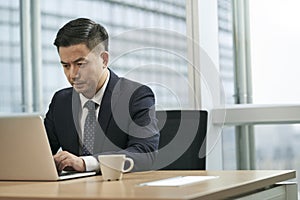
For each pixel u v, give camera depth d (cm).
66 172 223
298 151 397
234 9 417
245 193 198
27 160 210
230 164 412
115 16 407
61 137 256
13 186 194
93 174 224
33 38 386
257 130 406
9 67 379
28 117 208
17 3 383
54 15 390
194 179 202
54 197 160
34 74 385
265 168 404
